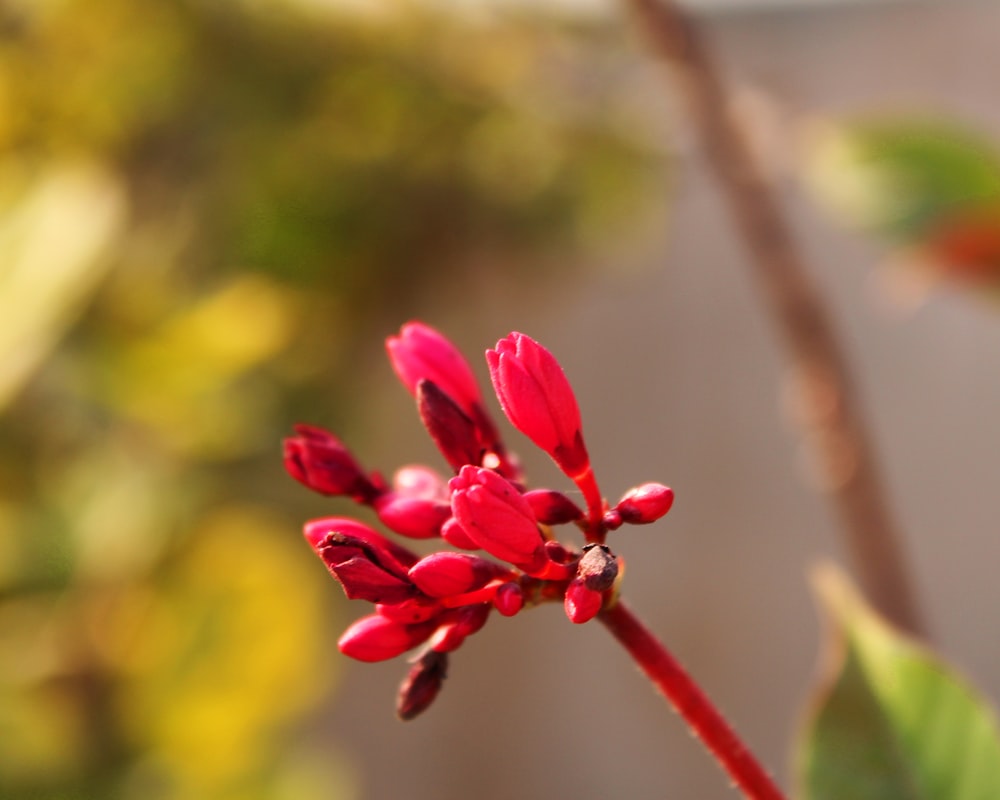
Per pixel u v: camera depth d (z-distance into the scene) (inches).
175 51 22.5
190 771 21.0
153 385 20.1
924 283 14.7
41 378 19.5
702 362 31.7
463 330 31.0
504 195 27.7
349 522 9.5
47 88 21.3
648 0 14.5
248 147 24.0
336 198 25.9
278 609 21.9
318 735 37.3
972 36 23.8
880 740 10.1
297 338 26.6
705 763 32.7
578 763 34.6
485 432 9.9
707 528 32.0
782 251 14.6
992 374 27.8
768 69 24.7
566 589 9.3
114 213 18.4
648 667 9.2
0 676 19.1
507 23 23.5
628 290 31.8
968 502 28.2
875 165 14.2
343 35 24.0
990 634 28.0
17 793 18.9
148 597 21.3
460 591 9.2
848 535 14.6
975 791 10.0
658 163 27.1
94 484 21.0
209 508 22.8
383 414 31.3
